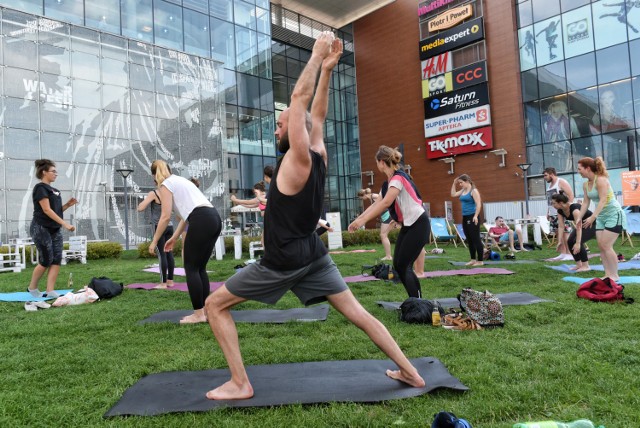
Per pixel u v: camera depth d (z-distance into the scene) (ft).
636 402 6.81
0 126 44.88
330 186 85.87
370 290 18.03
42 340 11.55
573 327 11.25
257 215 63.98
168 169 13.55
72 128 49.83
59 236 18.48
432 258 31.35
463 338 10.61
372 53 85.35
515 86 65.98
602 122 58.59
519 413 6.64
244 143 66.49
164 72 58.13
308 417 6.61
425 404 6.89
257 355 9.78
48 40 48.70
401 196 13.35
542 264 25.02
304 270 7.14
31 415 6.98
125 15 55.16
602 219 17.38
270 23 71.92
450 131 72.74
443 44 73.46
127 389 7.97
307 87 6.55
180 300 17.13
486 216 68.23
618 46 57.41
